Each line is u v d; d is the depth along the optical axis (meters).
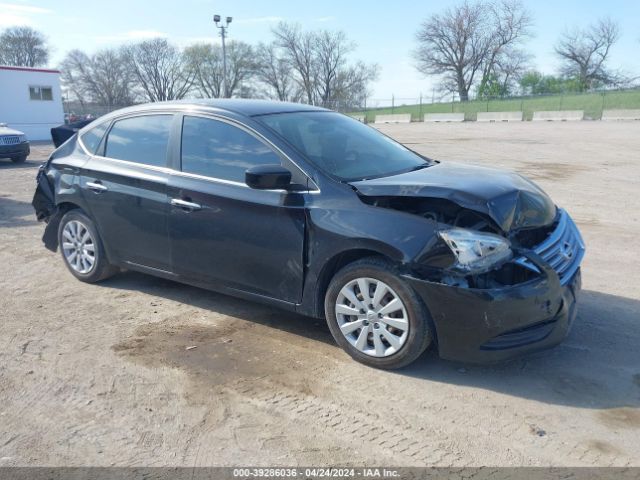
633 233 7.68
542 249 3.76
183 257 4.77
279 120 4.58
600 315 4.85
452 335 3.60
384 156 4.70
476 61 72.06
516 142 21.73
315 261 4.02
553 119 39.16
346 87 73.62
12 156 17.08
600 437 3.19
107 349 4.31
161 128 4.97
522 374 3.88
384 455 3.06
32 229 8.15
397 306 3.74
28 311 5.05
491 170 4.53
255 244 4.29
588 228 7.99
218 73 75.38
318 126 4.74
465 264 3.48
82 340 4.47
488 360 3.60
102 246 5.48
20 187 12.18
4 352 4.28
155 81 76.81
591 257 6.57
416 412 3.45
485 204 3.66
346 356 4.14
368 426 3.32
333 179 4.05
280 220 4.12
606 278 5.81
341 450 3.11
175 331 4.61
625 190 10.93
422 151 18.59
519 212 3.84
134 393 3.70
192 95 77.94
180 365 4.05
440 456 3.04
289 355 4.18
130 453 3.10
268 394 3.67
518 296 3.49
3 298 5.37
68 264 5.80
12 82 31.53
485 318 3.50
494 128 32.03
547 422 3.34
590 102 47.31
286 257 4.15
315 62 74.50
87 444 3.18
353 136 4.84
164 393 3.70
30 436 3.26
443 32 71.50
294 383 3.79
